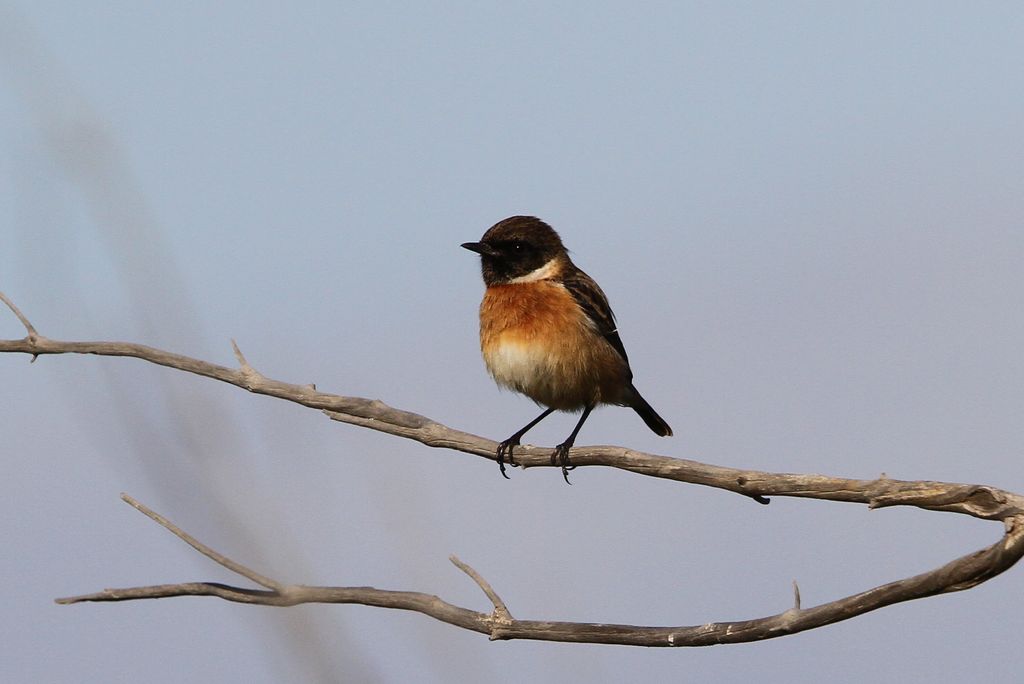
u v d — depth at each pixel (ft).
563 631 27.50
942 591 24.07
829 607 25.35
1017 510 23.12
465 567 28.22
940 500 23.95
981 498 23.54
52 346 34.60
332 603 23.06
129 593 26.20
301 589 22.80
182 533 23.44
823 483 25.75
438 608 27.76
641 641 26.91
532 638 27.58
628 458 29.53
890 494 24.61
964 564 23.53
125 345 31.42
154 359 32.12
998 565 23.22
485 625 27.86
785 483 26.37
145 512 23.68
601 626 27.35
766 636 26.07
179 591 25.68
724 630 26.43
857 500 25.27
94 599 26.43
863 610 24.99
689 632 26.81
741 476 27.09
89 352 30.91
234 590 23.80
